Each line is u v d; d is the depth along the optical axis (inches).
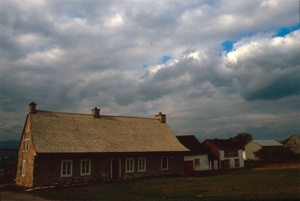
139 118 1756.9
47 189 1025.5
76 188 1021.8
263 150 2711.6
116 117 1660.9
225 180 1182.3
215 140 2354.8
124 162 1398.9
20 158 1330.0
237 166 2247.8
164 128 1776.6
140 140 1546.5
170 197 761.0
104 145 1370.6
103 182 1212.5
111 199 741.3
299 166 1834.4
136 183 1146.7
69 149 1231.5
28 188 1088.8
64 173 1197.7
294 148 3171.8
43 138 1224.8
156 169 1507.1
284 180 1074.1
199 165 1978.3
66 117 1443.2
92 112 1577.3
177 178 1342.3
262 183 1008.9
